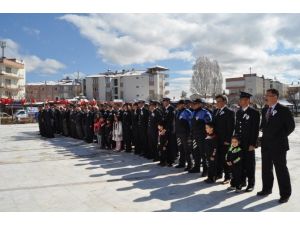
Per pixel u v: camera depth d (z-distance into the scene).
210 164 7.78
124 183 7.86
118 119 13.05
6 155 12.81
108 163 10.51
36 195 6.99
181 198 6.58
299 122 35.59
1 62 65.25
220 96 7.86
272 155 6.38
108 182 8.00
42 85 95.88
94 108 16.08
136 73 86.75
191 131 8.79
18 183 8.09
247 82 92.00
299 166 9.69
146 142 11.46
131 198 6.63
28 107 51.00
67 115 19.38
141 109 11.71
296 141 16.81
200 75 60.16
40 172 9.36
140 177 8.45
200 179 8.17
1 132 25.31
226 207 5.98
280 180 6.27
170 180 8.09
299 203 6.14
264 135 6.55
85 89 89.19
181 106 9.46
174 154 10.41
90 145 15.20
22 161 11.34
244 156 7.07
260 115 7.07
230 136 7.57
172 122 9.91
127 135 12.69
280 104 6.46
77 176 8.70
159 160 10.68
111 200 6.52
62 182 8.09
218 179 8.15
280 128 6.33
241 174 7.04
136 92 83.00
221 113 7.75
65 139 18.38
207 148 7.80
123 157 11.62
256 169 9.34
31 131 26.16
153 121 10.69
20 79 72.62
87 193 7.06
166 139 9.87
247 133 7.05
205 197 6.62
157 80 83.75
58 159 11.57
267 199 6.43
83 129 17.08
